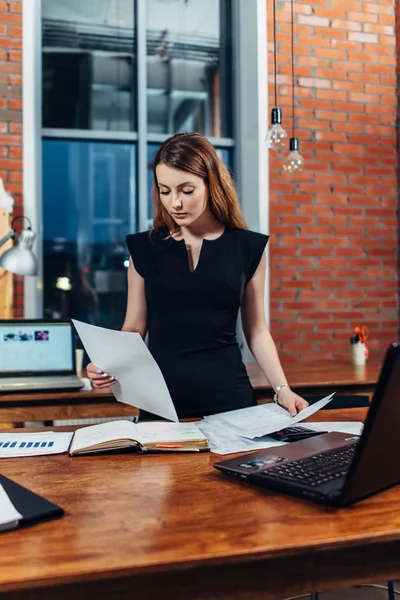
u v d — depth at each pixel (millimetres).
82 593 725
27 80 3391
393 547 857
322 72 3816
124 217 3961
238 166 3934
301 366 3383
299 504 949
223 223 1747
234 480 1076
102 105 3902
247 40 3820
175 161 1537
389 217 3951
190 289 1682
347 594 2330
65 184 3834
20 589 696
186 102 4047
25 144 3383
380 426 885
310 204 3799
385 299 3943
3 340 2621
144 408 1487
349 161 3867
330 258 3836
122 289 3922
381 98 3926
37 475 1109
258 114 3725
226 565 776
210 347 1706
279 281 3750
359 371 3127
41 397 2424
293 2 3764
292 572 805
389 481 986
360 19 3877
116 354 1394
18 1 3381
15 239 3178
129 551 767
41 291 3588
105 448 1262
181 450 1267
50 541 799
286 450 1186
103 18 3895
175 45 4023
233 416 1522
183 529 842
